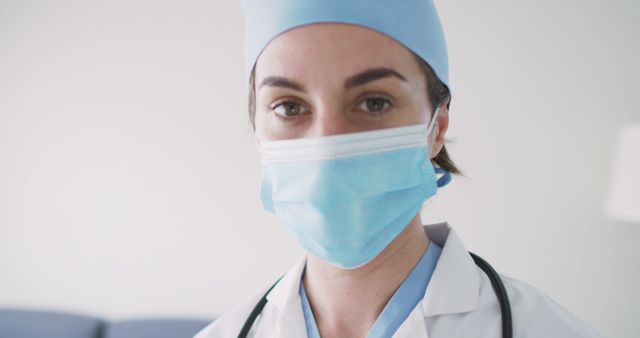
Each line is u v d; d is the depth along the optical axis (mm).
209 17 1872
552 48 1530
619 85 1475
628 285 1488
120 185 1973
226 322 810
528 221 1570
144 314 1963
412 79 646
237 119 1855
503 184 1587
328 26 584
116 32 1958
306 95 618
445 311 642
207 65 1878
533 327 608
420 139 664
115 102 1965
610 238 1499
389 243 662
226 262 1887
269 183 738
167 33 1912
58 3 2006
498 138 1584
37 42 2025
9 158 2057
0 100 2051
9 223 2062
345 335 676
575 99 1515
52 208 2033
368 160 625
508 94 1571
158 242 1947
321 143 617
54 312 1991
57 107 2016
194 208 1909
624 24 1464
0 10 2047
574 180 1524
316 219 645
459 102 1613
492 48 1582
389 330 644
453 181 1623
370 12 587
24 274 2061
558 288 1555
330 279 680
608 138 1489
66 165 2018
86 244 2010
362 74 588
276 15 611
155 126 1933
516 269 1591
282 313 727
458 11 1607
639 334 1481
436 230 794
